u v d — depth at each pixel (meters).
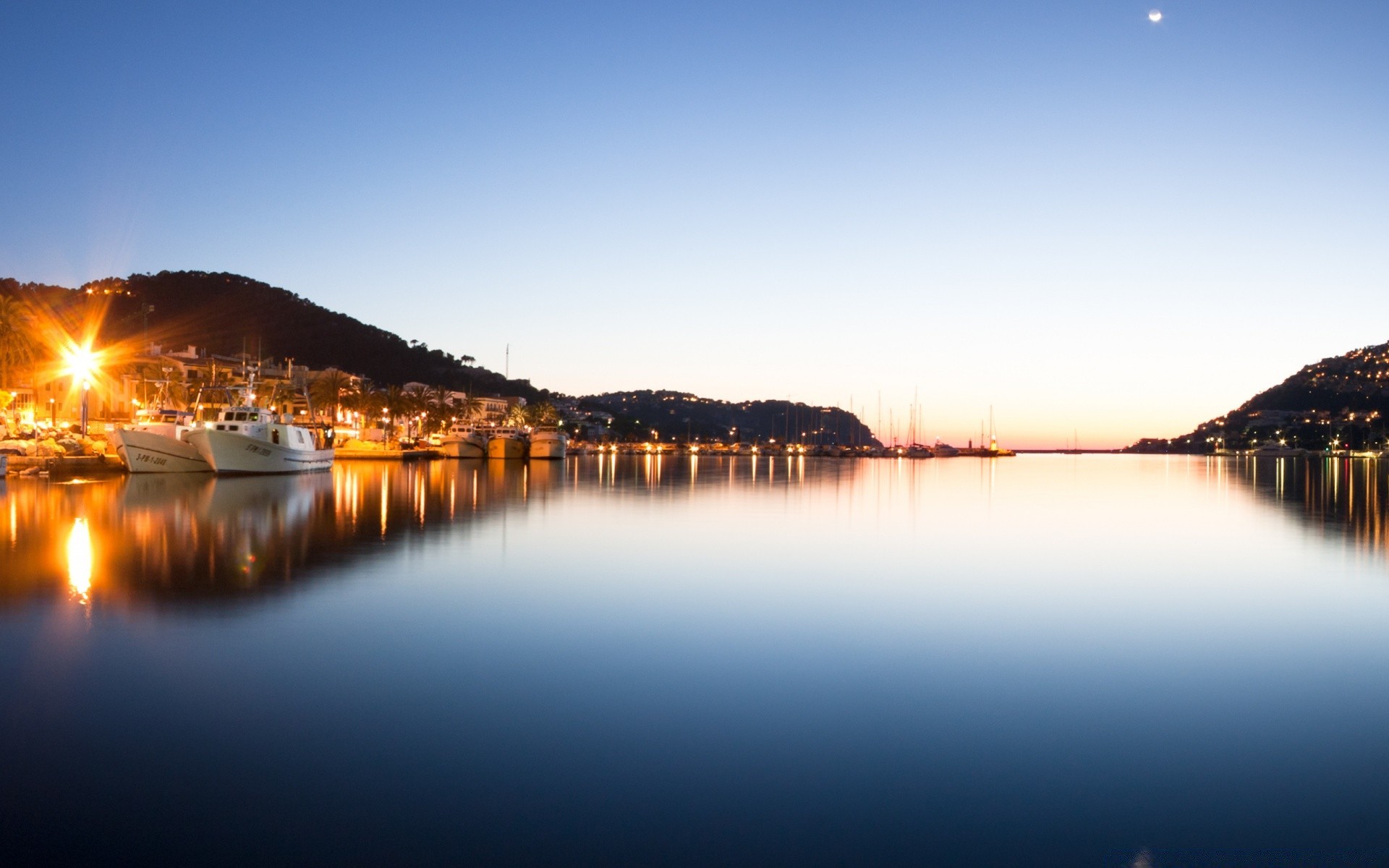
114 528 27.91
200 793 8.00
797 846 7.14
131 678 11.48
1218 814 7.80
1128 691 11.51
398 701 10.70
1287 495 56.34
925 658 13.16
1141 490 62.84
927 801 8.02
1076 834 7.42
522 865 6.80
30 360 81.44
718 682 11.73
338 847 7.04
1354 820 7.70
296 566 20.80
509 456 113.94
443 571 20.52
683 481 66.88
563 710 10.43
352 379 155.38
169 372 104.44
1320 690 11.59
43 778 8.27
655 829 7.40
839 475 90.44
